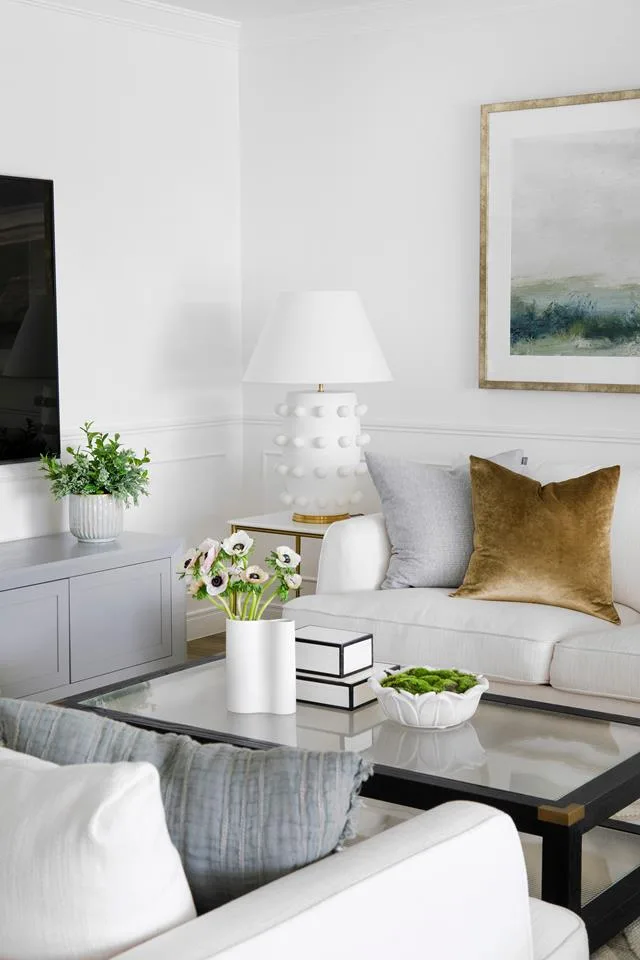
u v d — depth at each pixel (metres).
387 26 5.07
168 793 1.51
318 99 5.31
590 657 3.41
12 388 4.50
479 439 5.00
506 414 4.93
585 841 2.97
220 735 2.63
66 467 4.53
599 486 3.87
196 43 5.30
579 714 2.83
